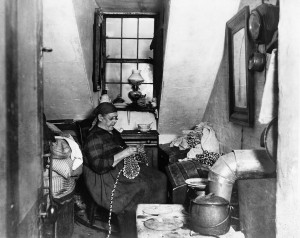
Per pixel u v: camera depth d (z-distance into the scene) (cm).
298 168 156
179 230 238
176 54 385
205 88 432
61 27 371
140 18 554
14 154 122
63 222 349
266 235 254
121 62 553
